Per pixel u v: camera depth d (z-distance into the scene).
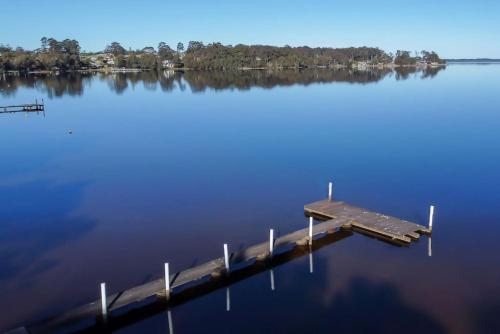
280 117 62.91
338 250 22.86
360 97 85.12
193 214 27.28
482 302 18.05
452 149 43.00
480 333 16.17
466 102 75.69
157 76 155.88
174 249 22.70
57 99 84.69
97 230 24.95
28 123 58.94
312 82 121.62
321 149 43.66
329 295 18.70
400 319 17.03
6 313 17.39
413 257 21.89
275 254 22.36
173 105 76.62
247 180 33.97
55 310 17.58
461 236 24.12
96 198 30.08
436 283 19.48
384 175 35.12
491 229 24.86
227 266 19.88
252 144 46.06
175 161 39.41
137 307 17.95
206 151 43.19
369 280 19.81
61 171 36.41
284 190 31.73
